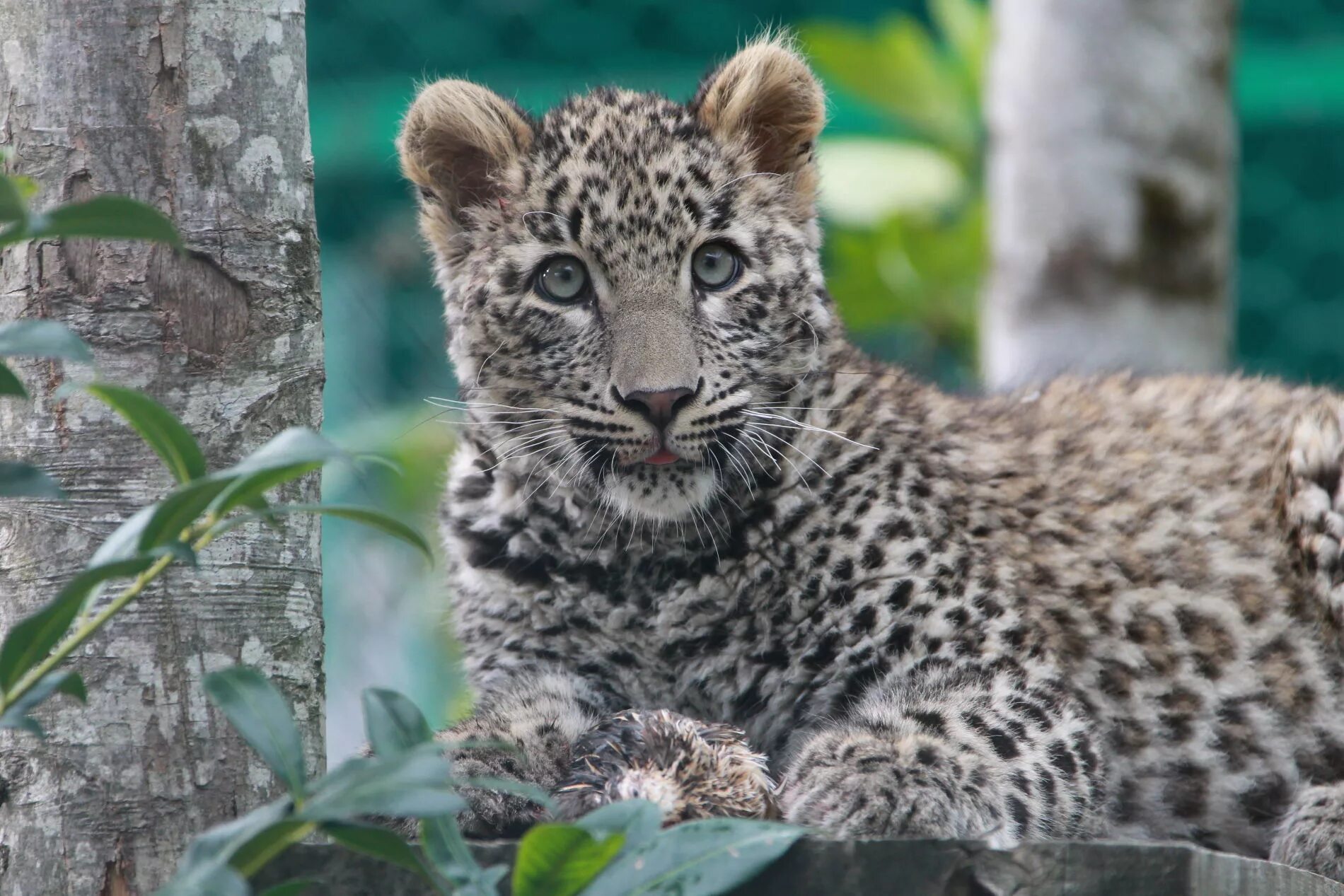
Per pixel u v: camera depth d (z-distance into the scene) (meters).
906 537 8.38
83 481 6.25
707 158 8.66
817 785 6.93
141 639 6.22
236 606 6.39
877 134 19.50
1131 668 8.57
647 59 17.98
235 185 6.48
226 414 6.40
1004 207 13.64
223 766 6.28
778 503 8.35
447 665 15.73
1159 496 9.01
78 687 4.88
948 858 5.44
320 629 6.70
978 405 9.57
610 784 6.11
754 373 8.51
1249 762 8.62
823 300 8.98
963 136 17.38
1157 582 8.73
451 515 9.02
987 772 7.15
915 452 8.75
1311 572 8.81
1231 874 5.59
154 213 4.48
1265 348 18.61
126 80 6.38
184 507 4.60
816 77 9.20
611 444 8.20
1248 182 18.55
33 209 6.24
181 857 6.15
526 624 8.70
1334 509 8.75
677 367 8.07
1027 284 13.38
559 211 8.48
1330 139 18.34
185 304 6.38
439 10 17.48
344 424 16.73
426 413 16.19
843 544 8.34
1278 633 8.73
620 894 4.76
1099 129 13.17
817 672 8.32
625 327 8.23
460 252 8.98
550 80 17.69
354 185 17.30
